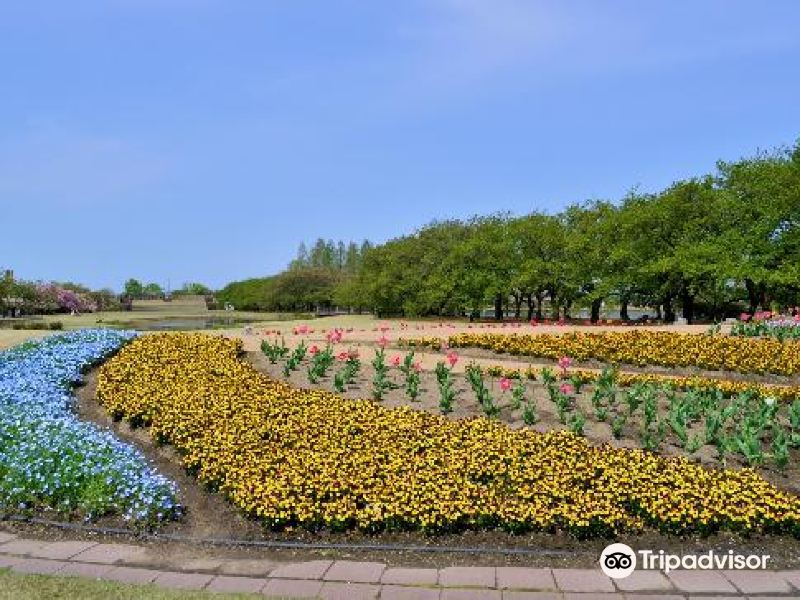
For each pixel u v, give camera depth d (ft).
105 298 238.89
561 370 47.37
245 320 165.99
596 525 23.70
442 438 30.91
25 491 26.78
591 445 31.58
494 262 127.24
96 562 22.26
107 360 53.72
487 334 63.00
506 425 34.86
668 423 32.91
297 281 229.86
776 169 99.19
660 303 122.52
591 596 19.67
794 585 20.45
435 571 21.44
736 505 24.29
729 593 19.90
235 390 40.22
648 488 25.35
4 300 173.99
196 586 20.36
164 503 25.58
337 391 42.14
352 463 27.76
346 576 21.11
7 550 23.22
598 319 120.98
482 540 23.49
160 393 39.45
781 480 28.09
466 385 43.60
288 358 52.70
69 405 41.78
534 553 22.65
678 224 106.22
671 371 50.62
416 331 73.77
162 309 252.62
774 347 53.47
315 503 24.66
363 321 142.31
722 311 123.54
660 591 20.02
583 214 126.41
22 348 57.93
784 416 37.42
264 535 24.12
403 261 152.76
